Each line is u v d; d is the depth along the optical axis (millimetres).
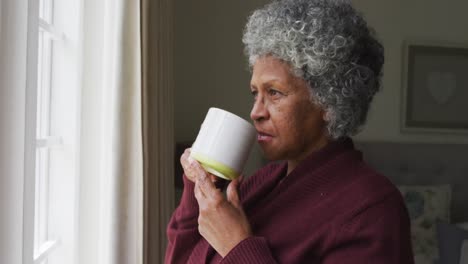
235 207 769
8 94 711
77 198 1321
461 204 3199
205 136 792
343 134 781
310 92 746
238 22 3080
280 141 771
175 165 2768
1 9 688
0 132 697
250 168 3119
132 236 1241
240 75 3100
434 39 3244
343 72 736
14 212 729
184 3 3055
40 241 1297
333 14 733
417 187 3059
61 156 1317
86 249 1349
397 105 3250
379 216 710
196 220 896
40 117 1282
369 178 760
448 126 3266
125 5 1191
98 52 1320
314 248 732
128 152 1222
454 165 3207
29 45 847
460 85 3260
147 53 1314
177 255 914
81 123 1327
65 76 1303
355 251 700
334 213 734
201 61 3082
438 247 2887
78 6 1289
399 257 705
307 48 710
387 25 3209
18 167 731
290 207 786
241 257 700
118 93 1195
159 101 1613
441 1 3227
